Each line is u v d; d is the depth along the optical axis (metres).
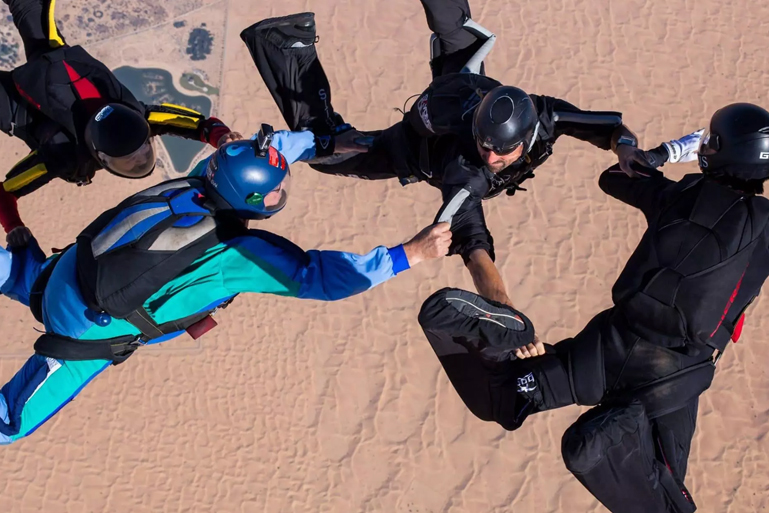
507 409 4.01
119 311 3.50
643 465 3.58
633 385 3.71
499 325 3.56
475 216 3.95
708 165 3.53
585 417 3.69
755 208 3.44
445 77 3.97
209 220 3.50
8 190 4.66
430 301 3.55
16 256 4.33
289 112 4.91
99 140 4.39
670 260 3.51
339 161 4.76
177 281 3.52
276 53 4.81
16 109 4.89
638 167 3.82
